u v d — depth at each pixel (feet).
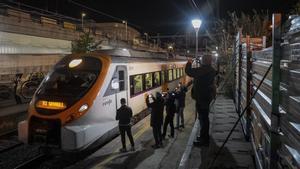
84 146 30.76
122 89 40.83
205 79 25.00
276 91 12.12
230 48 73.41
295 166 8.98
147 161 28.89
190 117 50.98
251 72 26.35
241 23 72.64
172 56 83.87
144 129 42.70
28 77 58.29
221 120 36.94
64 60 37.22
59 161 31.89
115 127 36.99
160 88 62.44
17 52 81.20
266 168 14.42
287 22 10.91
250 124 26.66
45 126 31.17
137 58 49.52
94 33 131.75
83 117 31.55
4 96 50.37
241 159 21.95
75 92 32.73
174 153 31.14
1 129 41.57
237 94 42.24
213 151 24.25
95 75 34.86
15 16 82.79
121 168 27.30
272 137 12.26
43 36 91.81
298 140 8.79
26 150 35.32
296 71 9.28
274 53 12.14
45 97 32.65
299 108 8.80
